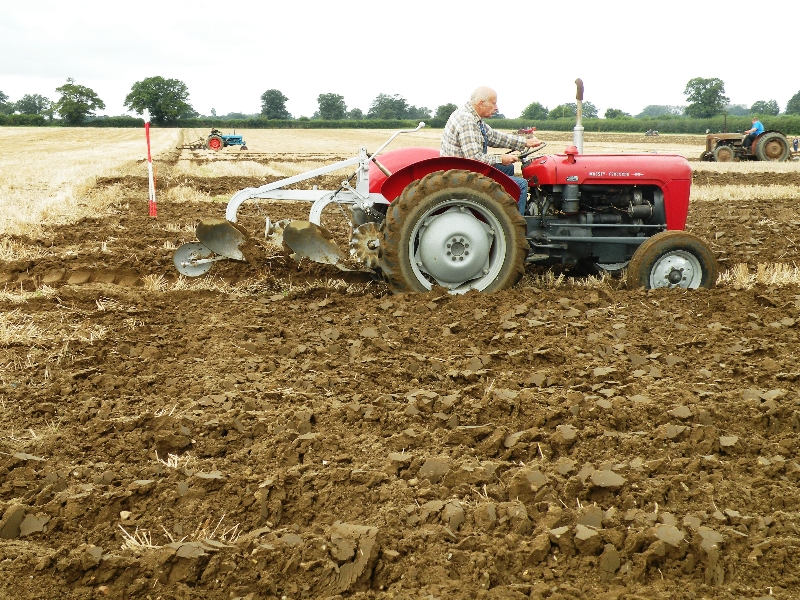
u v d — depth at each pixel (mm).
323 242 6543
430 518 2889
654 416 3795
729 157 28094
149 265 7793
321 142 58438
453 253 6180
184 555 2611
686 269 6477
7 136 64312
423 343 5109
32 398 4125
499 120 91188
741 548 2686
